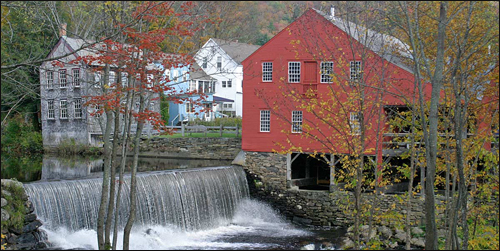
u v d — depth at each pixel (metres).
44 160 33.94
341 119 16.75
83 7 19.09
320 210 25.78
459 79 14.77
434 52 16.98
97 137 38.78
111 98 13.42
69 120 38.78
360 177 14.91
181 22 13.70
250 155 28.47
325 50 24.31
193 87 46.16
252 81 28.41
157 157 36.59
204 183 24.27
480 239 16.22
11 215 16.41
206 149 35.50
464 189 13.59
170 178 22.28
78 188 18.89
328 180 30.39
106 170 14.20
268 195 27.67
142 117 13.68
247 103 28.58
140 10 13.22
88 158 35.44
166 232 20.84
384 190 24.50
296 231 23.84
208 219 23.95
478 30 15.51
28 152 39.50
